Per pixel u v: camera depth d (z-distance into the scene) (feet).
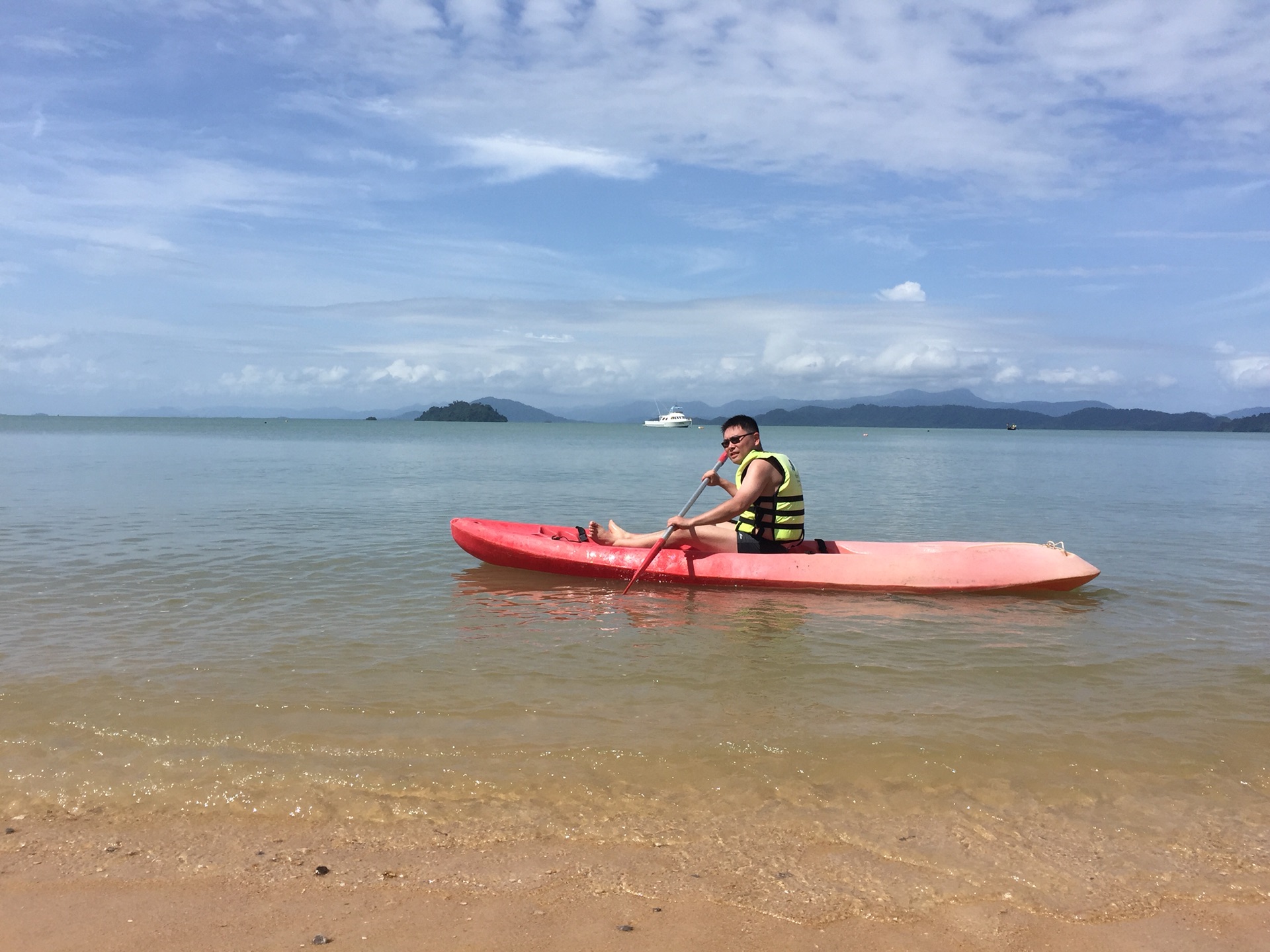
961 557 20.59
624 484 54.49
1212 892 7.55
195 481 52.54
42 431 193.36
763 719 11.52
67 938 6.60
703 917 7.03
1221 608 19.02
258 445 126.52
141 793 9.19
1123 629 16.93
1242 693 12.96
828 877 7.69
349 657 14.24
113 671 13.23
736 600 19.33
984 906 7.25
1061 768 10.14
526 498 43.78
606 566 21.49
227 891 7.34
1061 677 13.69
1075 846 8.34
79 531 28.84
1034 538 30.48
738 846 8.25
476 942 6.63
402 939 6.65
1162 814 9.05
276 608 17.99
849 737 10.92
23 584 19.99
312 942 6.59
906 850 8.22
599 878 7.64
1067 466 87.20
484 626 16.58
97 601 18.38
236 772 9.69
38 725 10.94
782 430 542.98
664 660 14.33
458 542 23.12
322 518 33.40
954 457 112.88
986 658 14.75
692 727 11.20
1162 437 353.10
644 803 9.13
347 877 7.59
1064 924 7.03
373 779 9.56
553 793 9.33
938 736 11.00
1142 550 27.61
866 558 20.56
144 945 6.53
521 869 7.78
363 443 148.66
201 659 13.97
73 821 8.61
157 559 23.58
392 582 20.85
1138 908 7.27
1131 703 12.42
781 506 21.26
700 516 20.53
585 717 11.51
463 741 10.64
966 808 9.12
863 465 88.84
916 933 6.85
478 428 435.53
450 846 8.19
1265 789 9.69
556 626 16.67
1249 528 33.53
